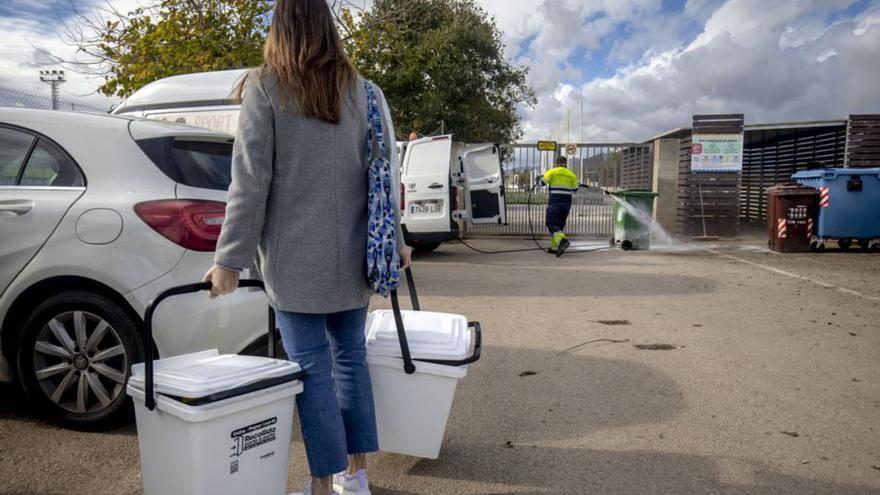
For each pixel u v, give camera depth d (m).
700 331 5.64
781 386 4.16
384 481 2.85
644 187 15.80
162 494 2.15
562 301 7.07
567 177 11.60
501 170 12.38
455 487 2.80
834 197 11.46
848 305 6.81
